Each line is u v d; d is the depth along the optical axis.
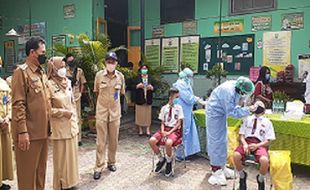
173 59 8.21
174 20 8.17
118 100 4.36
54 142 3.58
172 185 3.96
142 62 7.44
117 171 4.46
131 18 8.86
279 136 4.26
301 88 6.16
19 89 2.79
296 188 3.90
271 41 6.86
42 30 8.32
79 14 7.82
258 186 3.58
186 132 4.80
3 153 3.74
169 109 4.44
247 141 3.72
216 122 3.95
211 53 7.64
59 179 3.62
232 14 7.30
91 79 6.53
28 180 2.98
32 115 2.89
